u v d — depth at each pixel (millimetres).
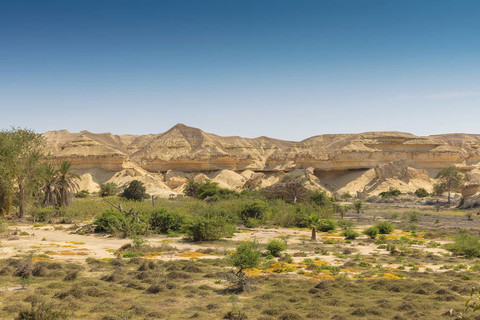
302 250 29906
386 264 24609
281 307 14945
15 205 49469
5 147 43875
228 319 13695
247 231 41906
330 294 16938
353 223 53844
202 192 91875
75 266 21734
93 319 13336
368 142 168375
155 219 39312
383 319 13828
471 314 13711
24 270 19422
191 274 20469
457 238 32531
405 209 83625
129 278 19141
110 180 144750
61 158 156125
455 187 110875
